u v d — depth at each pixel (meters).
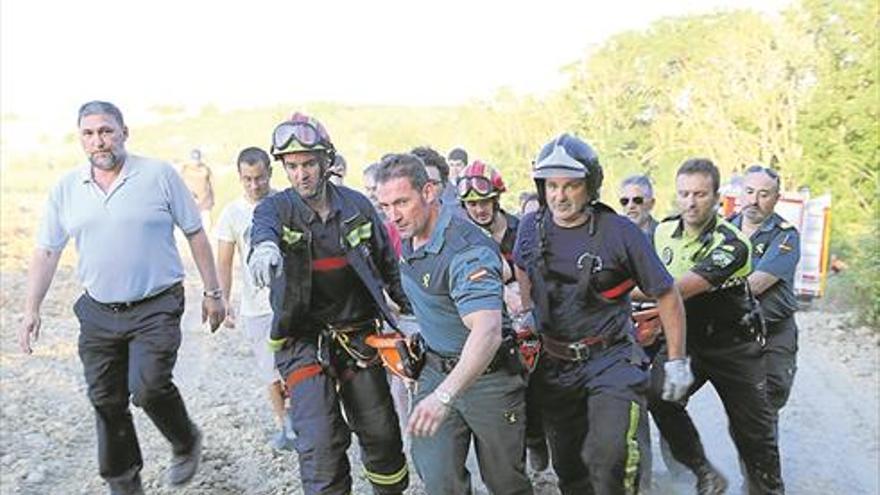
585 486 5.19
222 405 8.22
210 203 20.72
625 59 28.58
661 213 25.48
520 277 5.27
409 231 4.51
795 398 9.10
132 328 5.46
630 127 28.27
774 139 24.05
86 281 5.48
